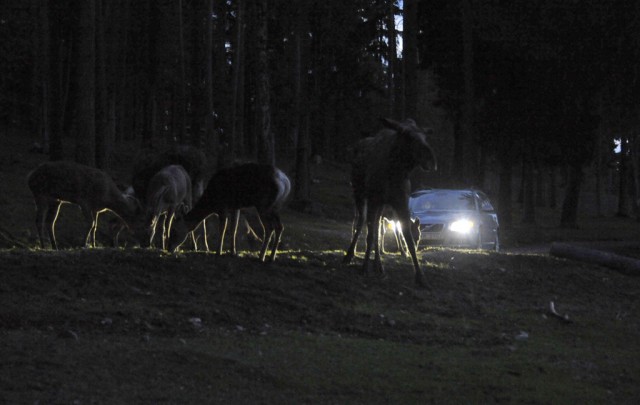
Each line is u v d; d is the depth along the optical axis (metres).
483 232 22.11
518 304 14.10
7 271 11.09
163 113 54.56
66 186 14.99
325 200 47.81
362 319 11.58
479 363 9.77
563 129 40.72
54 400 6.82
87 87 23.36
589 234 41.97
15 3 44.00
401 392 8.26
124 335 9.44
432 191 23.17
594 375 9.90
